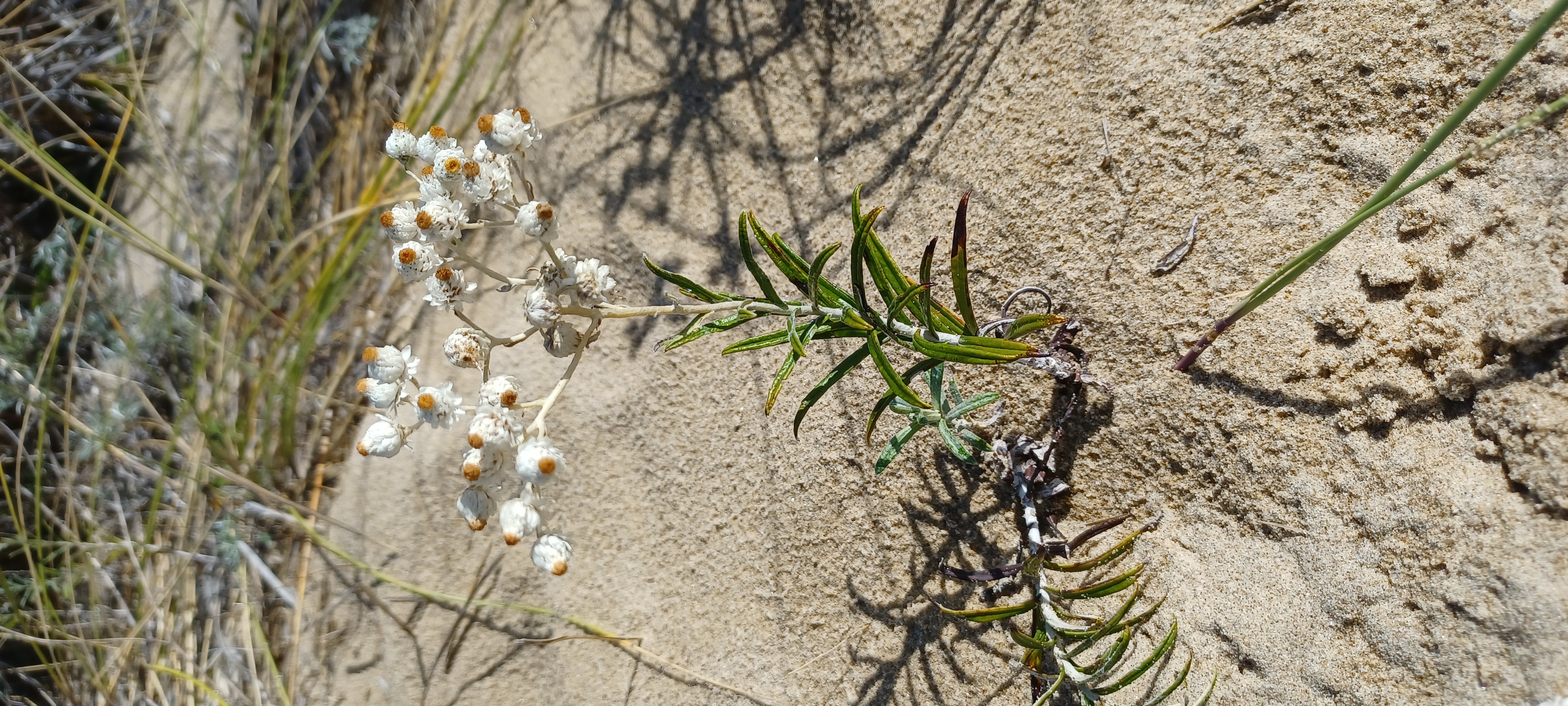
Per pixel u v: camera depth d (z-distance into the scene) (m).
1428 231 0.22
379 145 0.44
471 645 0.34
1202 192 0.24
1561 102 0.18
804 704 0.28
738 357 0.31
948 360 0.21
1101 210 0.25
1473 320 0.21
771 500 0.29
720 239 0.32
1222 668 0.22
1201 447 0.23
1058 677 0.22
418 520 0.36
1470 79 0.22
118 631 0.44
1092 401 0.25
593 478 0.33
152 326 0.45
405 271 0.21
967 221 0.27
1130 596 0.23
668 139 0.34
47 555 0.45
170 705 0.42
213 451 0.41
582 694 0.32
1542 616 0.19
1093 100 0.26
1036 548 0.23
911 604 0.27
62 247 0.46
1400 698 0.20
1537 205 0.21
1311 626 0.21
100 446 0.43
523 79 0.38
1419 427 0.21
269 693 0.39
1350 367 0.22
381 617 0.37
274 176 0.44
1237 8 0.24
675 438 0.31
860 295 0.22
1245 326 0.23
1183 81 0.25
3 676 0.45
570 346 0.22
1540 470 0.20
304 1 0.47
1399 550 0.21
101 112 0.51
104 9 0.50
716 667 0.30
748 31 0.33
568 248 0.35
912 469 0.27
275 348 0.41
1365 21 0.23
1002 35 0.28
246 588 0.41
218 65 0.48
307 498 0.41
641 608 0.31
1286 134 0.23
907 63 0.30
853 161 0.30
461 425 0.36
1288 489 0.22
